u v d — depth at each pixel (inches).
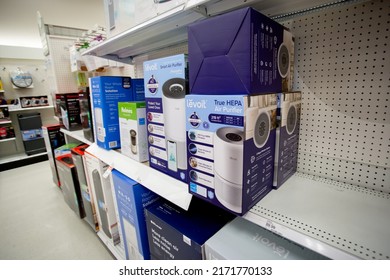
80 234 76.8
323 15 31.2
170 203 41.6
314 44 32.6
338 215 24.8
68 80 97.3
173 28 39.0
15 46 162.1
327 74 32.2
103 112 49.2
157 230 38.0
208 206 39.8
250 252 27.2
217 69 23.8
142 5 35.3
